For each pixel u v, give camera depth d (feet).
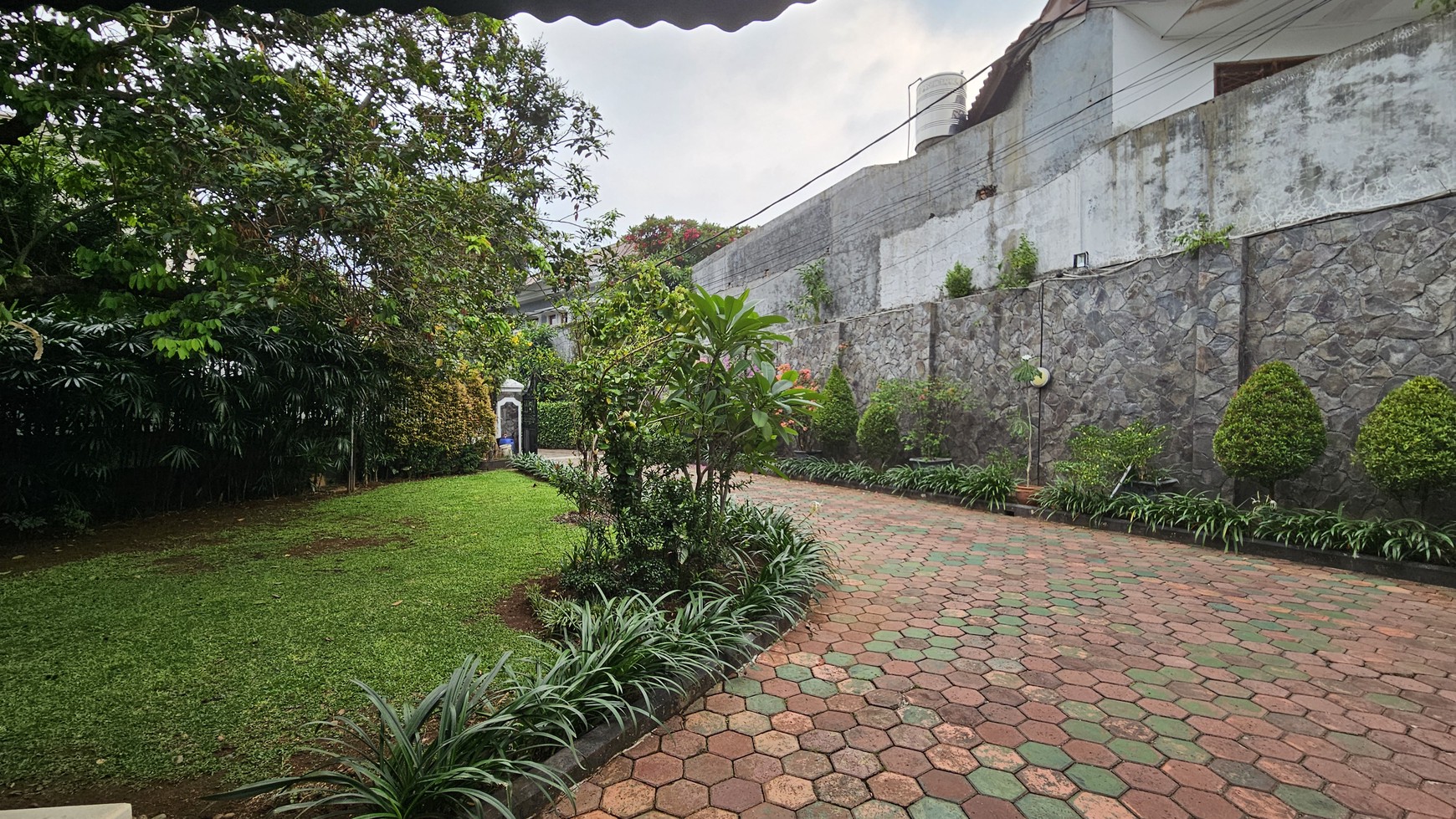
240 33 12.03
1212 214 23.27
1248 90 22.26
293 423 22.36
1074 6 28.53
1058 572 14.65
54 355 15.72
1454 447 13.15
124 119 7.78
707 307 11.41
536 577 13.07
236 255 10.28
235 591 12.17
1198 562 15.40
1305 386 16.34
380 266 13.48
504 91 20.24
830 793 6.39
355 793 5.32
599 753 6.83
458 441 31.35
